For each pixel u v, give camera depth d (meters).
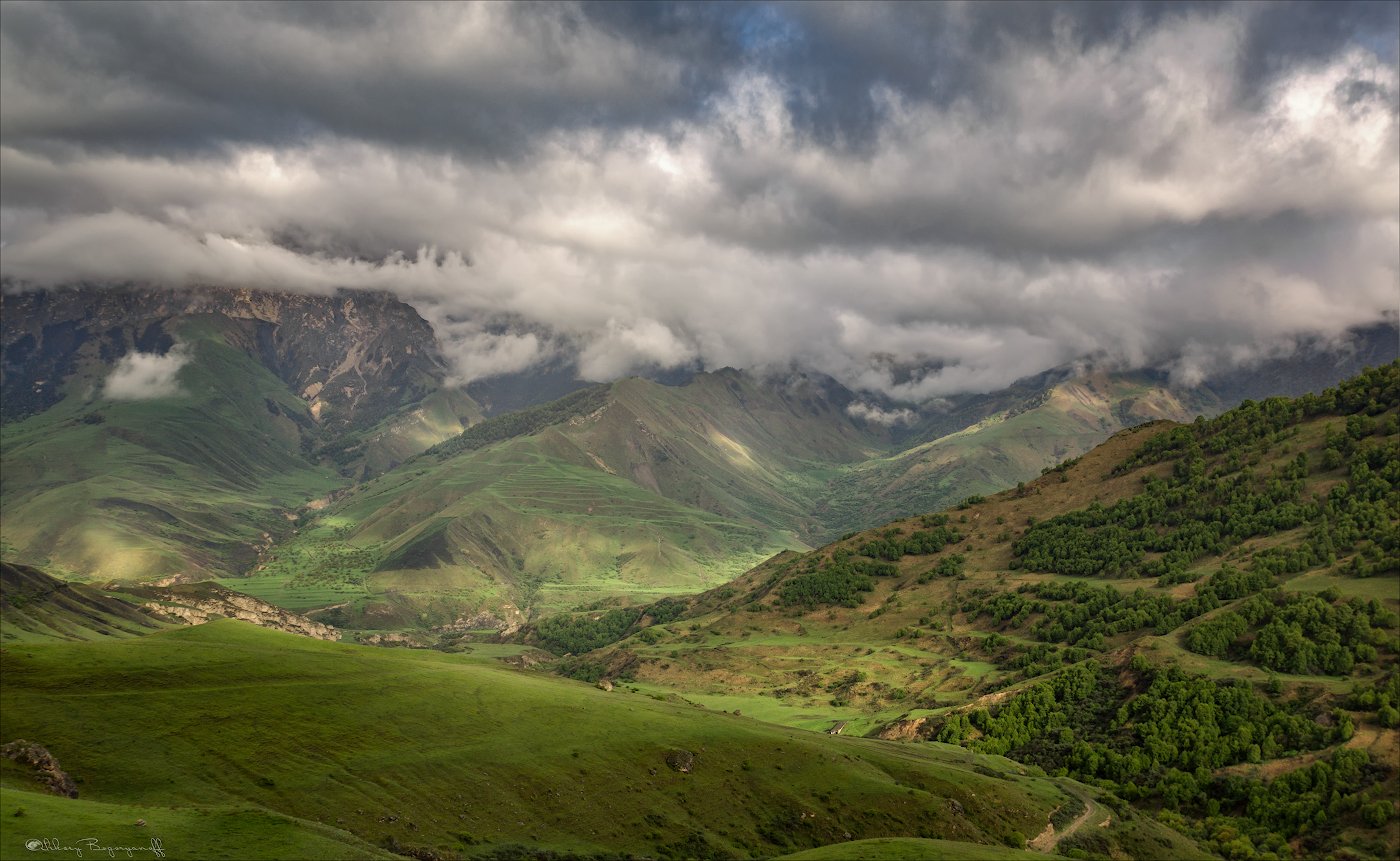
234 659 147.50
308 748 126.56
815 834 152.12
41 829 77.19
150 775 108.25
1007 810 178.75
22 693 117.69
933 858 116.50
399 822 118.06
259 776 116.38
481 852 118.94
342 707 140.62
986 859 118.31
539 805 135.25
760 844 145.50
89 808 84.81
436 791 128.50
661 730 171.50
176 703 125.94
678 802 149.50
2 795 83.38
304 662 155.50
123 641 148.62
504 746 146.62
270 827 90.12
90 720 115.69
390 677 159.75
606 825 136.62
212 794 109.06
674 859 134.25
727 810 151.88
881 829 157.38
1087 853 168.25
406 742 138.12
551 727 159.38
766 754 172.88
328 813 114.06
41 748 101.62
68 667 128.50
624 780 149.62
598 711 174.12
